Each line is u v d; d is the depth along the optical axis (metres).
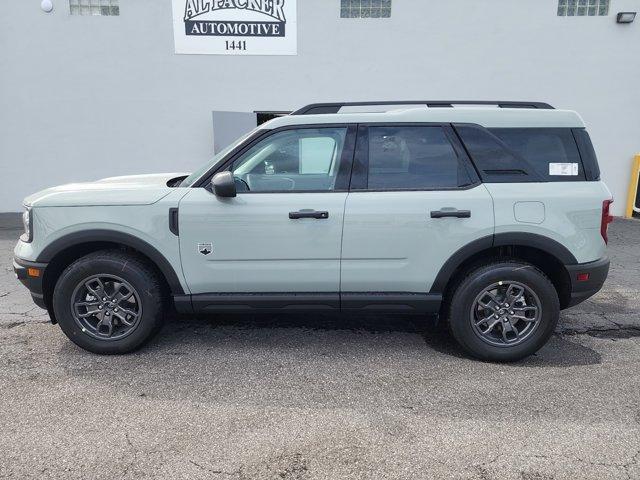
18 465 2.55
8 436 2.79
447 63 9.10
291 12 8.92
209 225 3.60
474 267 3.71
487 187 3.61
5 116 9.16
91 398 3.21
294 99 9.23
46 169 9.38
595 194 3.62
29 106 9.15
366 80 9.17
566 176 3.66
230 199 3.60
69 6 8.84
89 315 3.79
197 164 9.43
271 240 3.61
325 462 2.59
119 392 3.29
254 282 3.70
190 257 3.65
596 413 3.05
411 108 3.84
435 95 9.22
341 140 3.69
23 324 4.46
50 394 3.26
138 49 9.00
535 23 8.94
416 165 3.68
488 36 9.00
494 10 8.91
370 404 3.16
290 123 3.70
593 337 4.26
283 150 3.71
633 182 9.38
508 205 3.56
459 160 3.66
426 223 3.57
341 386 3.39
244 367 3.66
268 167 3.71
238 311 3.80
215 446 2.72
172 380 3.46
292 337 4.22
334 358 3.82
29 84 9.07
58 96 9.12
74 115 9.20
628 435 2.82
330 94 9.23
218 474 2.49
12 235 7.85
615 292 5.41
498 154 3.65
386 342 4.13
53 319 3.91
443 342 4.13
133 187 3.78
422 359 3.81
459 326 3.71
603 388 3.37
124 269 3.65
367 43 9.05
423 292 3.72
